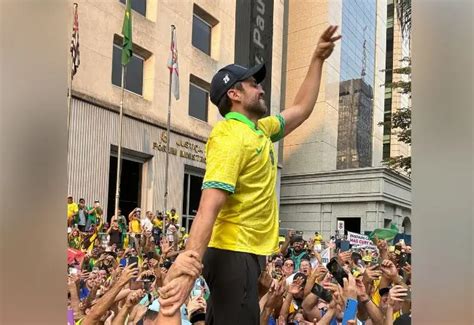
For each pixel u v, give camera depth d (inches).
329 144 1354.6
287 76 1338.6
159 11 882.1
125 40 716.0
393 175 1221.1
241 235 72.6
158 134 858.8
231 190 67.9
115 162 786.2
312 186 1296.8
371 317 154.9
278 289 136.3
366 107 1553.9
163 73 882.1
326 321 169.5
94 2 741.3
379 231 634.2
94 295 209.6
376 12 1656.0
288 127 91.2
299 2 1347.2
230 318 71.7
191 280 58.8
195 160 945.5
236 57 677.3
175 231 565.0
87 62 726.5
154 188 840.9
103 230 541.3
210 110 1012.5
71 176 687.1
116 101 774.5
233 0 1088.8
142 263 318.3
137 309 179.8
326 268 203.9
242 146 70.5
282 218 1347.2
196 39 1014.4
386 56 1744.6
